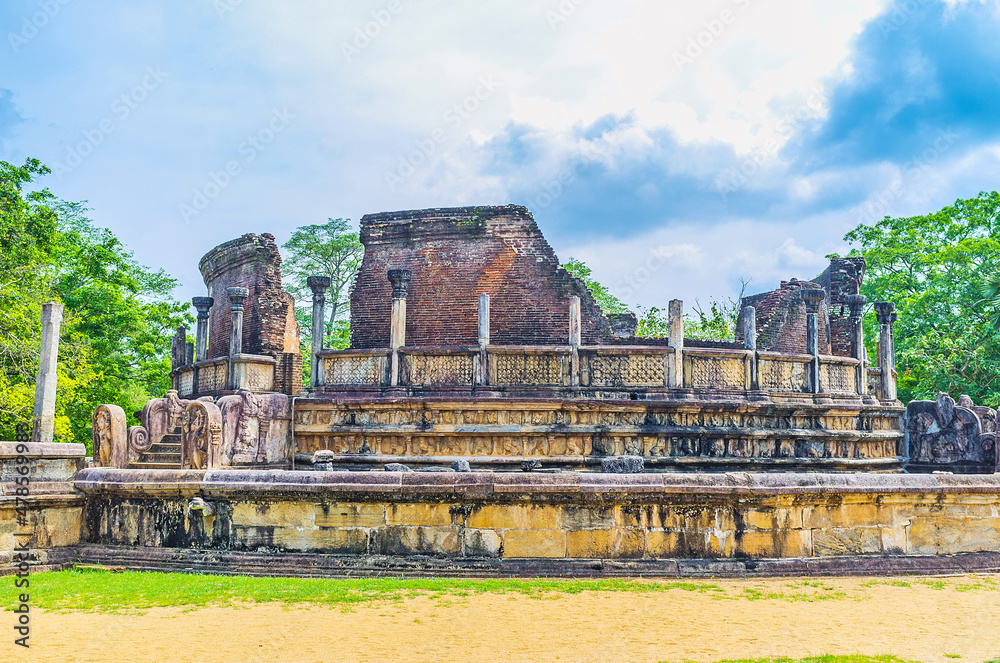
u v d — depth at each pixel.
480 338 17.48
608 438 16.98
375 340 22.20
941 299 38.00
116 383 31.53
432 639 7.12
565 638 7.17
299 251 45.94
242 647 6.88
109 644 6.95
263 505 10.62
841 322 25.62
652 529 10.23
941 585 9.53
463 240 21.88
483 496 10.20
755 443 17.56
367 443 17.50
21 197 26.05
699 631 7.42
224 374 20.59
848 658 6.57
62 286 31.19
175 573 10.30
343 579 9.84
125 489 11.01
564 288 21.33
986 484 10.78
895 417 19.42
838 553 10.40
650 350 17.23
